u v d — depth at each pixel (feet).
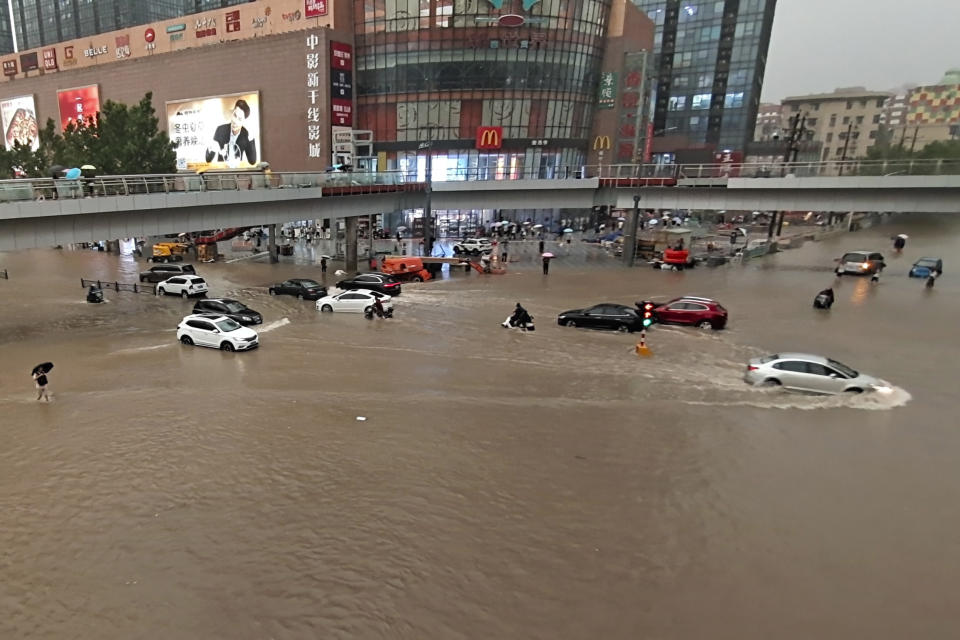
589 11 233.35
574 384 65.72
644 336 80.18
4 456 48.19
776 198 146.00
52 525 39.11
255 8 235.20
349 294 106.32
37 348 83.61
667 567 35.37
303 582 33.91
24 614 31.55
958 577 34.27
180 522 39.42
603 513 40.75
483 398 61.21
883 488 43.62
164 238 213.66
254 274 151.12
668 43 367.86
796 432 52.95
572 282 136.15
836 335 86.53
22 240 84.12
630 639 30.01
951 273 146.61
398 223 245.86
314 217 137.08
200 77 249.75
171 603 32.30
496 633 30.48
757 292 121.19
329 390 63.62
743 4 339.36
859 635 30.14
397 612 31.78
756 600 32.68
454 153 236.63
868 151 369.30
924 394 62.03
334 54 220.84
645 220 264.31
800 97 459.73
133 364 74.38
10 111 325.21
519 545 37.35
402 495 42.68
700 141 368.89
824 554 36.42
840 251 190.90
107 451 49.06
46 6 461.37
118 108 168.35
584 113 252.62
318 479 44.78
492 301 114.93
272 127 236.63
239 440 51.11
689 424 54.60
